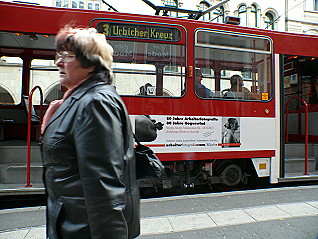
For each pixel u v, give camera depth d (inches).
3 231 115.0
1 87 225.8
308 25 936.9
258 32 189.5
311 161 215.0
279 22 905.5
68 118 49.1
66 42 54.3
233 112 180.7
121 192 46.9
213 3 812.0
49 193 52.8
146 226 119.8
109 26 163.5
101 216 44.1
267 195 166.1
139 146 71.5
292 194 168.4
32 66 230.1
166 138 167.3
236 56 183.9
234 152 179.8
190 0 778.8
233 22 191.6
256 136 185.5
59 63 56.3
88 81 54.0
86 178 44.8
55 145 48.4
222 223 123.7
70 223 48.4
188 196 162.4
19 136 229.0
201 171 187.0
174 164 178.4
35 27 158.1
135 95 165.0
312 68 257.9
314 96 255.0
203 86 176.6
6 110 226.7
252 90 187.3
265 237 111.1
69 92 55.9
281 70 194.4
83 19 161.5
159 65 169.8
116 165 46.9
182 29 172.9
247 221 126.2
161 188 214.8
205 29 177.0
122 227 46.0
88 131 46.2
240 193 169.5
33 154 177.3
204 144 173.9
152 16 168.6
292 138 275.9
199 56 175.8
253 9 879.7
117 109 50.8
